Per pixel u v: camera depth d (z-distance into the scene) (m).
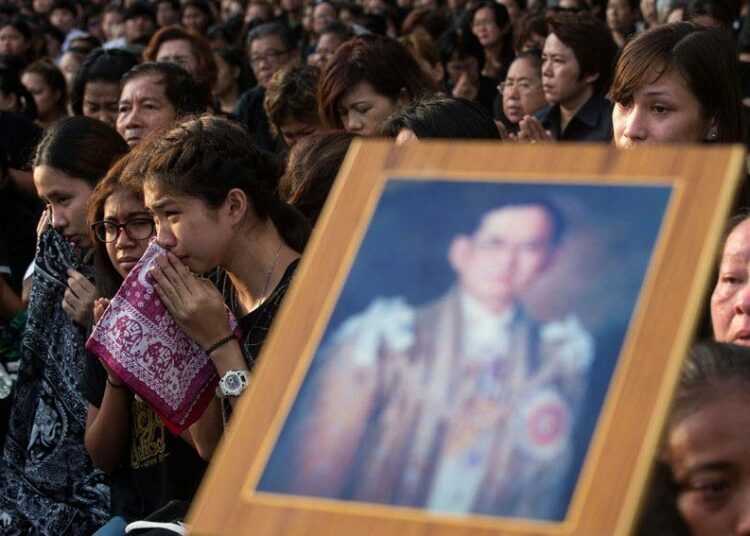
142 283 4.70
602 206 2.05
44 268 6.18
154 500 5.27
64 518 5.88
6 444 6.27
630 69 5.28
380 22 16.39
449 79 12.81
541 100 10.44
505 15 14.91
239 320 4.75
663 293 1.94
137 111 8.38
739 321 3.52
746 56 9.58
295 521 1.94
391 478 1.94
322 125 7.76
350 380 2.04
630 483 1.82
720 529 2.28
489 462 1.91
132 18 18.66
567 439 1.88
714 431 2.28
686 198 2.00
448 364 2.00
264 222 4.78
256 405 2.05
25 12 23.45
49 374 5.99
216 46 16.11
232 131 4.77
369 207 2.18
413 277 2.09
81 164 6.15
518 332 1.99
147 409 5.25
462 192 2.14
